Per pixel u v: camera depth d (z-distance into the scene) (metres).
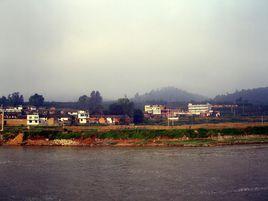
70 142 122.00
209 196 52.12
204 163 79.19
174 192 54.69
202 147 110.00
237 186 57.69
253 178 63.22
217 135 125.00
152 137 122.19
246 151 97.50
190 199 50.81
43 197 53.03
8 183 62.38
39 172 71.88
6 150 108.06
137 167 76.12
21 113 183.62
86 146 118.38
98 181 63.06
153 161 83.56
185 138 122.75
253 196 51.91
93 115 191.38
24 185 60.75
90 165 79.56
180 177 65.12
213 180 62.09
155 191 55.47
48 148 113.12
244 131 127.62
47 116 177.75
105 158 89.50
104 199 51.56
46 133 126.62
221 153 94.44
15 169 75.44
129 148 110.81
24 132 126.88
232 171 69.50
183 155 92.19
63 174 69.69
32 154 98.56
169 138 122.50
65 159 88.75
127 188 57.72
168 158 87.62
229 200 50.09
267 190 55.03
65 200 51.31
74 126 145.62
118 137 122.50
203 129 127.62
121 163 81.62
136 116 186.88
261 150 99.25
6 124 159.12
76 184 61.03
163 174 68.12
